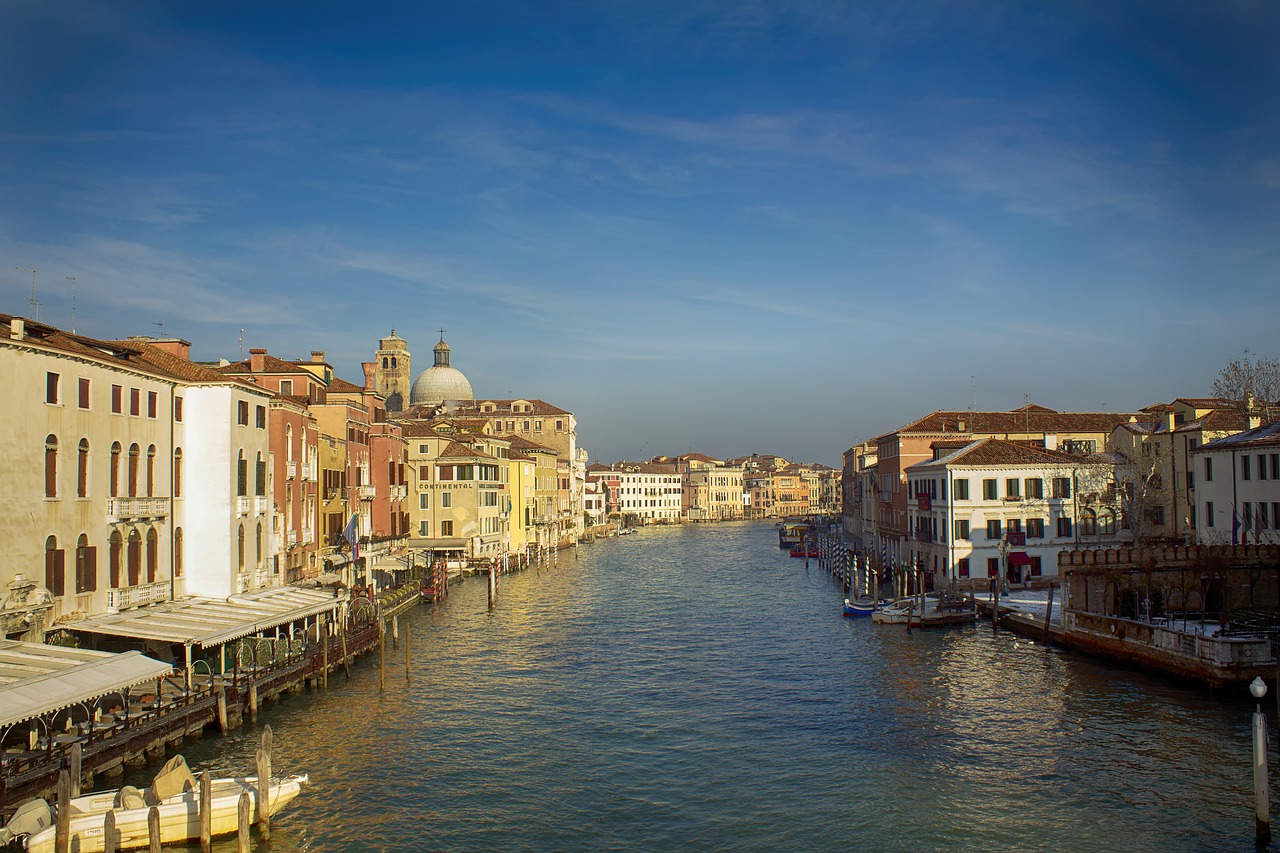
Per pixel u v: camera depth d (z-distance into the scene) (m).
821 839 22.78
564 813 24.56
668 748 29.83
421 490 83.50
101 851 20.36
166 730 27.31
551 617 58.19
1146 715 31.45
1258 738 21.52
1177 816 23.33
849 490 123.00
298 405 49.69
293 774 25.92
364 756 28.95
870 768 27.47
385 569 65.00
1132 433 63.16
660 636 50.62
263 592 40.47
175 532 37.47
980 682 37.12
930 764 27.66
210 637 30.78
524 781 26.91
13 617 27.30
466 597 69.12
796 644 47.19
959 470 58.53
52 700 22.27
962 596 53.91
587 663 43.09
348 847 22.42
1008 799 24.81
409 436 83.38
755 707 34.59
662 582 80.19
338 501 57.50
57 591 29.78
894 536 75.62
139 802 21.23
